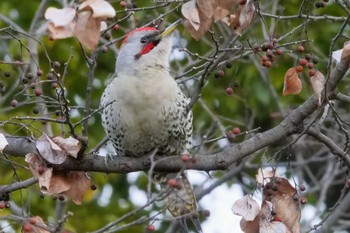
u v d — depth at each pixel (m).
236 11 9.72
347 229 18.09
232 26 9.95
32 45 14.24
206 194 15.38
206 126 17.72
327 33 17.25
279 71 17.36
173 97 11.34
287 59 17.23
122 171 10.67
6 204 10.47
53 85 10.76
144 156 11.33
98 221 18.62
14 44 16.73
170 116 11.37
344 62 10.23
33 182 10.56
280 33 15.89
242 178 17.27
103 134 18.20
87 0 8.34
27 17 18.48
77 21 8.34
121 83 11.31
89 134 18.17
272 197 10.22
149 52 11.42
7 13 18.27
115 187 19.81
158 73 11.35
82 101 18.56
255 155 15.76
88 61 10.59
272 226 9.84
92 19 8.34
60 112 10.59
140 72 11.32
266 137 10.74
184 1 10.55
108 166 10.60
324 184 16.05
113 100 10.72
